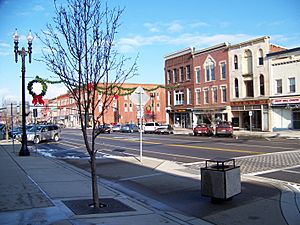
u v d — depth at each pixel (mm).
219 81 49125
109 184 11727
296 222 6953
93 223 6707
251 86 44625
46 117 120188
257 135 37031
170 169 14523
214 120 46719
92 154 8203
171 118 61312
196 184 11172
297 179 11602
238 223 6984
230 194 8328
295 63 38844
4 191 9812
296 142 26469
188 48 55625
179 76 58281
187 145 26109
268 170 13516
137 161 17281
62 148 27797
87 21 8773
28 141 34000
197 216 7566
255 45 43281
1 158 19734
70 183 11289
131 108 88375
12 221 6824
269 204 8352
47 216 7195
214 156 18688
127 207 8148
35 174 13266
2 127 59594
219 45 48688
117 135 45969
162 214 7594
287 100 39406
